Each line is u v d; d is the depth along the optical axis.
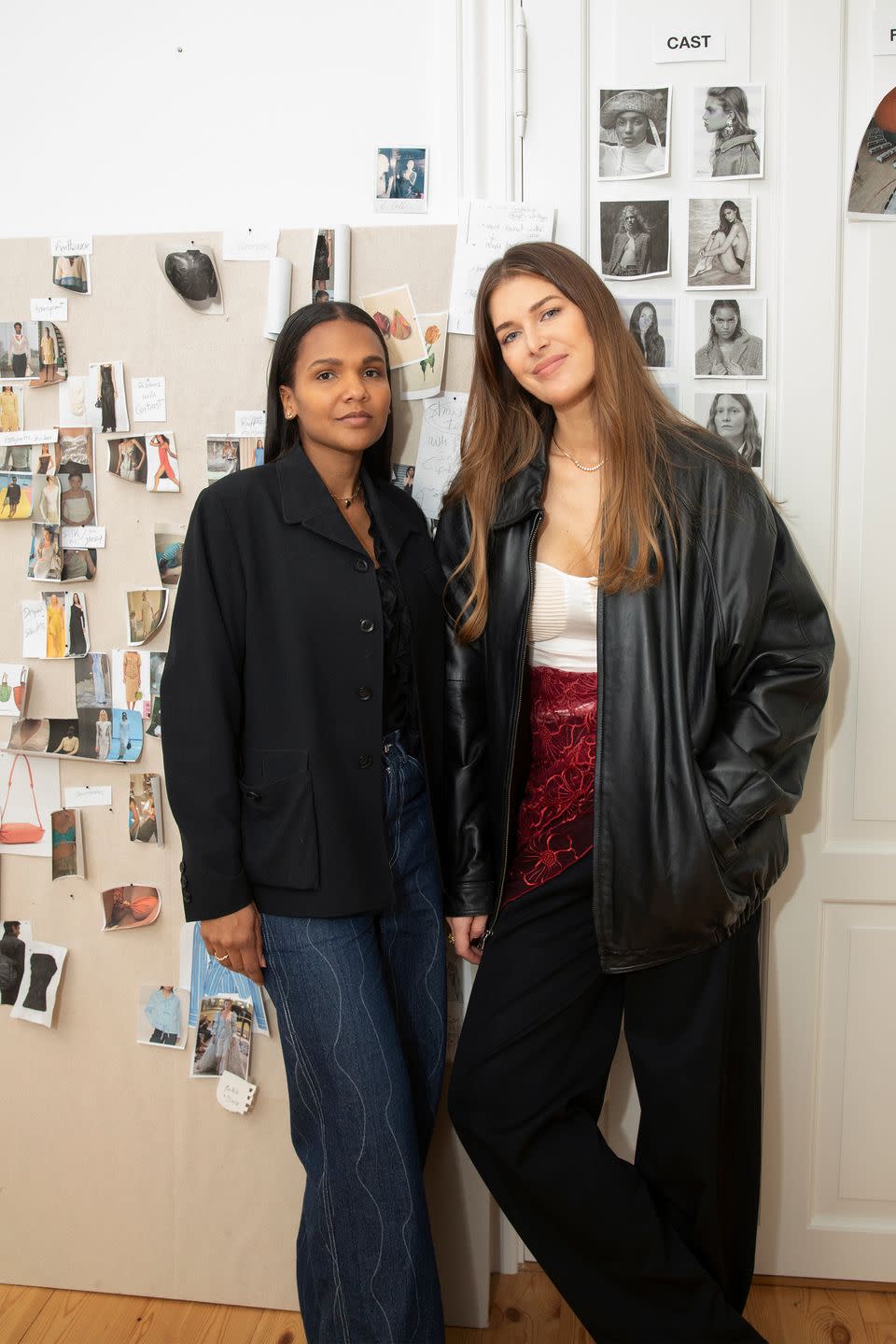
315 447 1.35
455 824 1.44
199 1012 1.65
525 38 1.50
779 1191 1.68
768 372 1.54
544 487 1.37
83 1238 1.72
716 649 1.26
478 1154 1.40
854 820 1.62
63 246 1.58
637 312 1.54
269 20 1.56
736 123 1.50
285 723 1.29
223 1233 1.68
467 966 1.61
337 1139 1.30
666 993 1.33
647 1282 1.36
